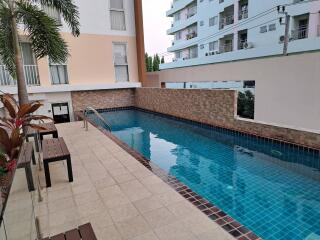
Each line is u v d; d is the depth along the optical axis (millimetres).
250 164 4988
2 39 5789
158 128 8641
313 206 3309
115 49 12453
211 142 6676
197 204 2857
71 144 5652
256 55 18219
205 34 25203
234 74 8602
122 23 12430
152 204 2881
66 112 11375
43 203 2971
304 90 6223
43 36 5863
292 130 5191
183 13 29766
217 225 2443
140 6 12367
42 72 10477
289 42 15445
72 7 6676
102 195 3143
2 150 3684
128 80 12992
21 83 5703
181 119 9219
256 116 7727
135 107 13273
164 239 2256
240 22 20328
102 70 12078
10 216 1145
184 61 27797
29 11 5633
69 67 11242
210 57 22828
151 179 3600
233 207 3363
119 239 2275
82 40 11414
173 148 6293
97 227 2469
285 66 6645
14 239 1174
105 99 12445
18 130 3982
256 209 3289
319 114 5941
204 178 4398
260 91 7508
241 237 2250
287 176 4316
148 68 33906
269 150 5758
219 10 22531
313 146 4801
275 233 2750
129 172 3887
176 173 4672
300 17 16094
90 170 4008
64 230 2439
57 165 4254
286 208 3277
